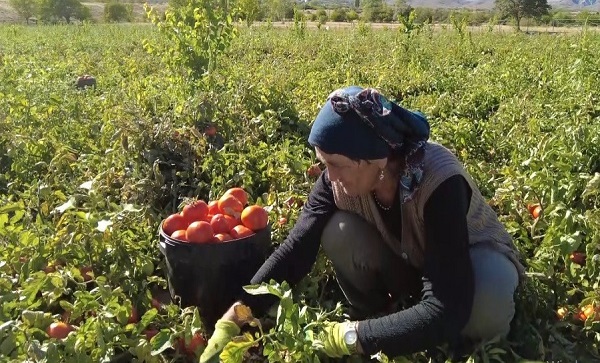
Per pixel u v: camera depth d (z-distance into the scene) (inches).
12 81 335.9
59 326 110.7
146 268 131.7
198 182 177.6
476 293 108.3
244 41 727.7
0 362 98.6
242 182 182.2
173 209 168.1
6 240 134.0
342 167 98.5
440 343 105.0
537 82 387.5
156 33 895.1
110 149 186.9
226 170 182.4
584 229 135.7
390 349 100.4
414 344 99.7
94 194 142.8
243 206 138.0
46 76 382.6
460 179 102.2
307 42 751.1
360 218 116.8
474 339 114.5
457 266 99.5
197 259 122.3
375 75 402.6
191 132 185.3
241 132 215.3
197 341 114.1
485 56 574.2
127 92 295.7
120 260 131.3
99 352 103.3
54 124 236.2
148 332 117.2
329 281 140.2
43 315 110.8
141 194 166.4
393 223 111.3
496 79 387.5
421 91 377.7
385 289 126.5
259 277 117.6
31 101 277.9
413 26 580.4
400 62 514.9
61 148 194.4
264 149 195.3
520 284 120.6
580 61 377.7
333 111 96.3
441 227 100.1
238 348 98.1
